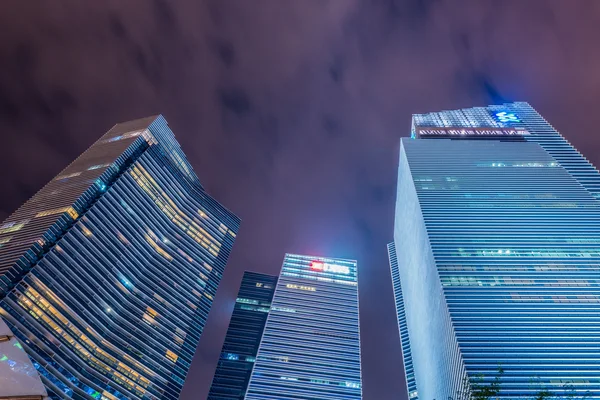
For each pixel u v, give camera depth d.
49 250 172.12
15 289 152.38
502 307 139.38
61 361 155.12
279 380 186.25
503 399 111.19
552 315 135.50
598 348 124.00
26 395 14.70
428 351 174.50
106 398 164.88
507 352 124.75
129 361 183.62
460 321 135.62
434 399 164.25
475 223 179.00
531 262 157.25
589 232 168.75
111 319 186.88
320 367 195.00
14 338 15.11
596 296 140.88
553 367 119.56
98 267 191.25
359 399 183.00
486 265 157.12
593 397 111.25
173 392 193.88
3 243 181.62
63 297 168.38
